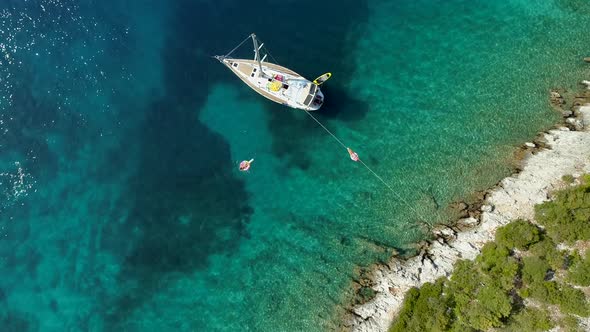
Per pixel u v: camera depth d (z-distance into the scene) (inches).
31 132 1942.7
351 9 1998.0
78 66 2004.2
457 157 1721.2
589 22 1841.8
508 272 1441.9
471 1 1952.5
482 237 1562.5
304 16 1998.0
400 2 1994.3
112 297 1770.4
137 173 1897.1
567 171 1577.3
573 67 1784.0
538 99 1756.9
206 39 2000.5
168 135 1921.8
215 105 1929.1
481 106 1781.5
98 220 1863.9
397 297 1547.7
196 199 1847.9
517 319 1405.0
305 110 1868.8
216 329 1663.4
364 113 1845.5
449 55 1882.4
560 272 1430.9
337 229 1717.5
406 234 1657.2
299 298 1646.2
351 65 1915.6
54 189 1900.8
